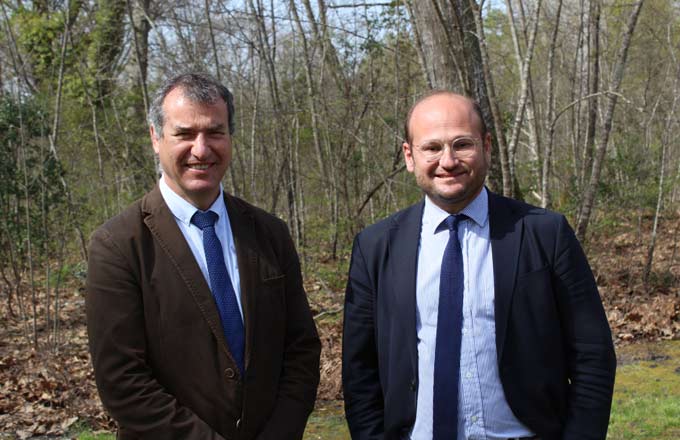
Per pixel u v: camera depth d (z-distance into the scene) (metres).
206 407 2.25
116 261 2.23
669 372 6.07
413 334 2.31
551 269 2.25
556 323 2.24
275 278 2.42
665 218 11.77
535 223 2.29
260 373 2.33
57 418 5.11
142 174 11.77
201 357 2.25
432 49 7.56
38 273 10.28
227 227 2.42
